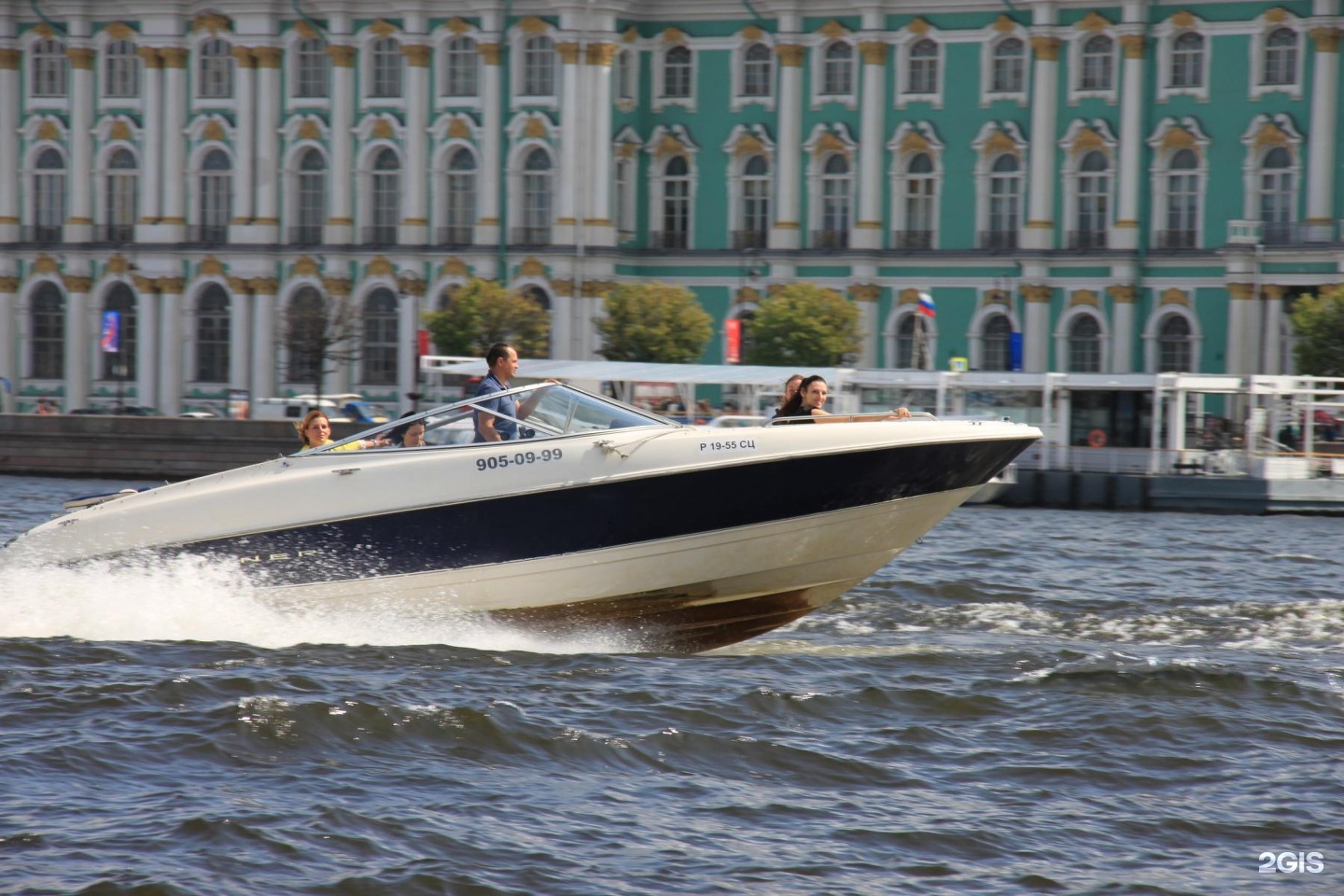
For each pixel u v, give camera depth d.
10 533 67.62
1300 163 135.25
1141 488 101.75
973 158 144.38
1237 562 60.06
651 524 33.44
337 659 32.88
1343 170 135.00
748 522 33.56
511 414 33.88
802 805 24.80
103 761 25.81
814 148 147.88
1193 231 138.88
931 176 145.75
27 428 127.31
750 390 114.56
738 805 24.72
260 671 31.27
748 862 22.36
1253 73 136.62
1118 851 23.17
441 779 25.48
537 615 34.16
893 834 23.55
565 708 29.42
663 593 34.12
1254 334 133.88
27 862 21.53
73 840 22.34
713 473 33.16
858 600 44.16
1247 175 136.75
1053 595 46.25
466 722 27.81
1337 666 34.81
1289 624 41.34
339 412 145.00
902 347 146.75
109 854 21.89
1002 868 22.41
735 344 135.88
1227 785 26.22
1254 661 35.38
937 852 22.97
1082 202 142.00
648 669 32.78
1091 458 104.06
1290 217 136.25
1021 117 143.25
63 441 126.69
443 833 22.98
